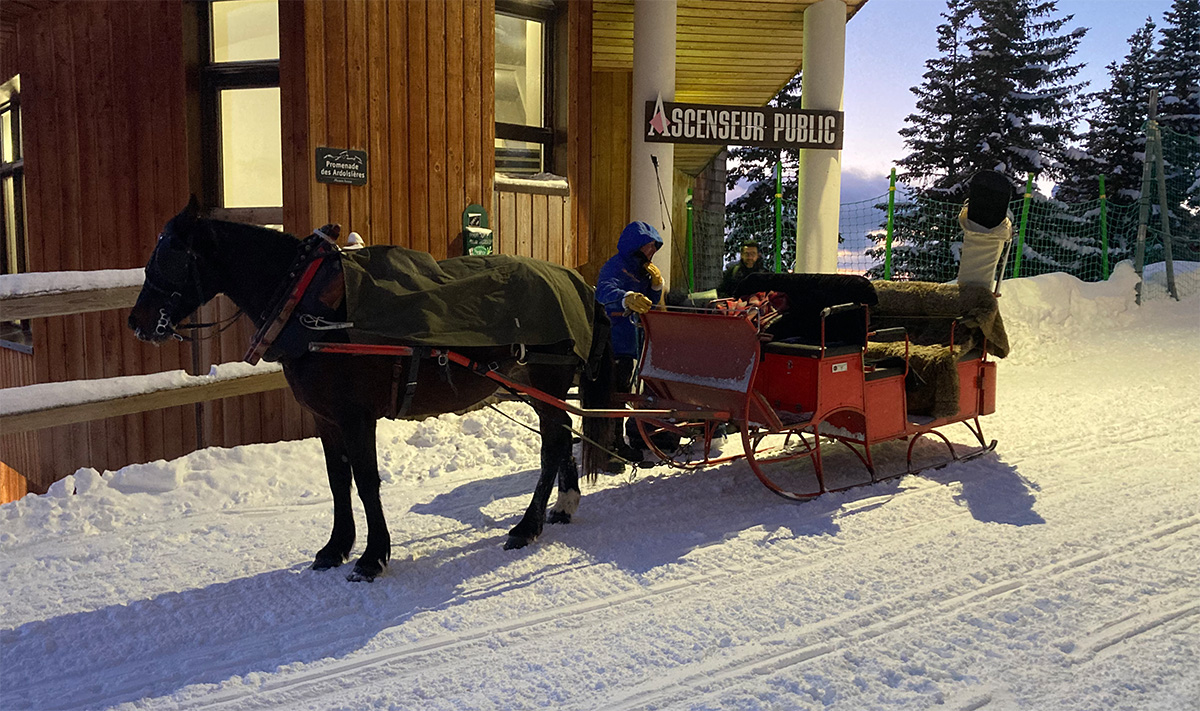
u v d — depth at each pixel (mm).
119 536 5246
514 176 9875
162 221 8430
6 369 10523
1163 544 4793
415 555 4875
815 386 5629
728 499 5824
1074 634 3758
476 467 6812
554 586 4422
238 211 8266
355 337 4359
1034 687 3338
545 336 4969
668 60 10547
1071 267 20953
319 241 4516
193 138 8242
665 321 5992
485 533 5262
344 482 4742
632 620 4023
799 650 3686
